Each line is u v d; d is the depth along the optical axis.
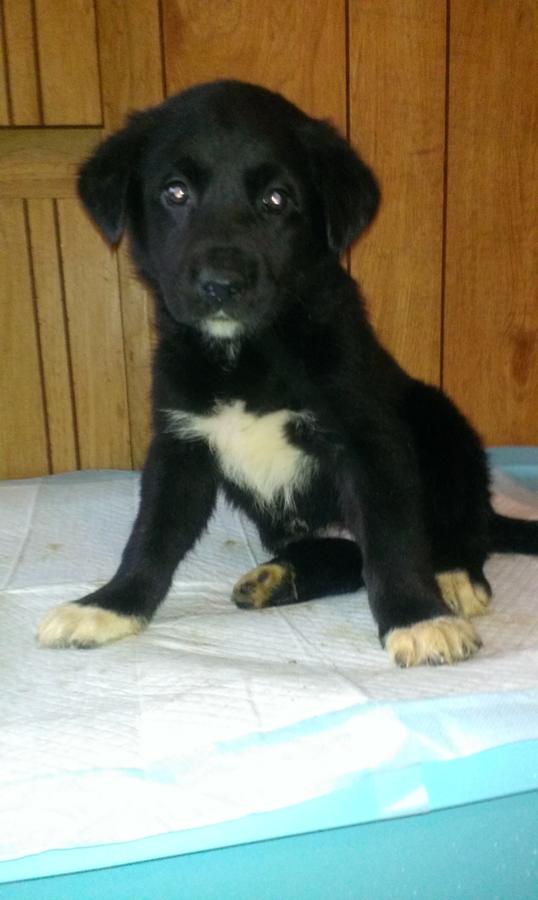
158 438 0.52
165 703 0.39
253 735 0.36
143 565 0.49
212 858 0.34
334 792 0.34
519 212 0.81
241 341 0.48
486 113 0.78
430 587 0.45
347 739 0.36
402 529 0.46
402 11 0.74
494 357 0.84
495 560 0.57
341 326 0.49
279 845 0.35
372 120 0.77
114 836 0.33
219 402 0.50
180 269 0.46
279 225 0.47
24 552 0.60
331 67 0.75
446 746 0.36
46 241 0.75
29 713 0.39
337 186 0.48
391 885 0.35
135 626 0.47
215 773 0.34
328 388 0.48
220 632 0.47
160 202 0.49
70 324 0.77
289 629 0.47
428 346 0.83
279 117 0.48
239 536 0.64
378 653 0.44
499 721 0.37
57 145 0.73
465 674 0.41
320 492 0.54
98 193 0.50
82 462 0.81
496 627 0.47
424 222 0.79
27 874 0.33
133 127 0.51
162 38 0.72
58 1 0.70
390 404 0.50
